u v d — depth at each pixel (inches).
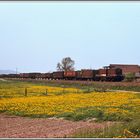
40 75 5885.8
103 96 2231.8
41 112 1424.7
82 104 1716.3
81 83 3676.2
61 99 2053.4
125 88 2947.8
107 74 3678.6
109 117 1206.3
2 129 1013.2
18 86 3700.8
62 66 7485.2
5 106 1669.5
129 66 4229.8
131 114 1256.2
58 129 994.7
